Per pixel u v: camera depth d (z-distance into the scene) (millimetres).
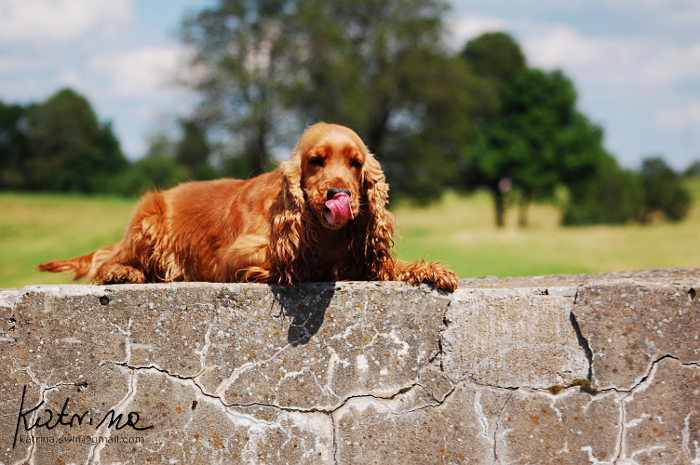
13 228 34500
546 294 3273
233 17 31703
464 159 46750
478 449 3307
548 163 48188
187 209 4336
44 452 3258
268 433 3285
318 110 33875
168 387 3260
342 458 3299
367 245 3551
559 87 48812
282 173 3428
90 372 3236
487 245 26000
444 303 3275
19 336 3211
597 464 3293
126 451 3273
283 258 3303
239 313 3266
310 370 3283
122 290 3225
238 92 32656
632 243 26500
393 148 40875
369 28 38344
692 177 84250
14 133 71750
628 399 3279
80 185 72188
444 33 38812
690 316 3250
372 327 3277
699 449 3291
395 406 3293
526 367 3281
